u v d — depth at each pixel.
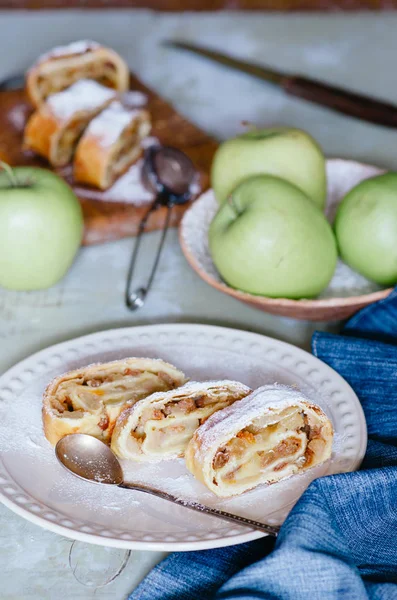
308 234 0.91
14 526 0.80
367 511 0.77
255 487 0.79
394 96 1.27
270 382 0.88
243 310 0.97
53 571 0.77
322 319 0.95
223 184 0.99
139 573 0.77
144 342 0.91
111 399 0.84
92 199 1.08
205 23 1.56
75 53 1.25
